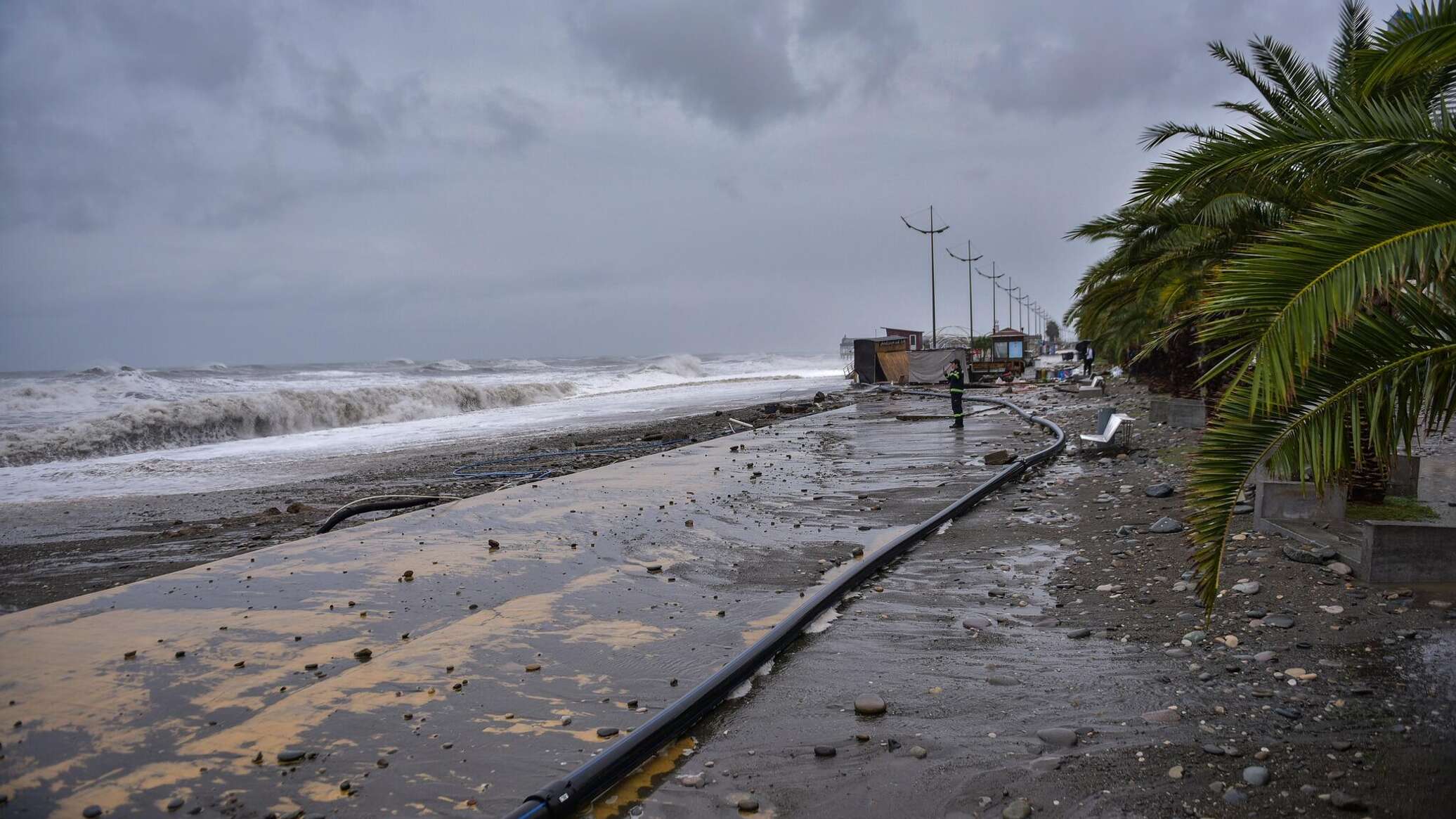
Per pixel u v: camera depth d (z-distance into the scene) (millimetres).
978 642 5727
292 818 3656
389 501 12219
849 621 6301
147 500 15508
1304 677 4746
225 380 56906
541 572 7898
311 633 6188
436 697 4957
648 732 4203
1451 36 4172
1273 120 8625
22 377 81562
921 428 22000
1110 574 7238
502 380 69500
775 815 3604
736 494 12086
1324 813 3383
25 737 4480
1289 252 3789
